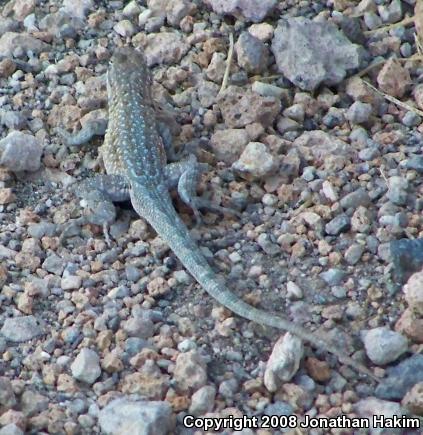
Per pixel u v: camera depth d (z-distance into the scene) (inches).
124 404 243.0
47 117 344.2
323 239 294.8
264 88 341.1
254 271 287.7
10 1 390.3
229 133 327.6
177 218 294.0
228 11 370.3
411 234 292.7
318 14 374.3
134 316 273.3
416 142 327.3
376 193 306.0
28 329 271.4
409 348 260.5
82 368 255.4
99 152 328.8
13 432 234.2
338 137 329.7
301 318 272.5
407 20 368.8
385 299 276.4
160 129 325.4
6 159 317.7
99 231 304.3
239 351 264.1
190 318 274.2
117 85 332.5
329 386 253.9
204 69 359.9
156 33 372.2
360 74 351.9
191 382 251.6
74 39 374.0
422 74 350.0
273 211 308.0
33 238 300.5
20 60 364.2
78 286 285.3
